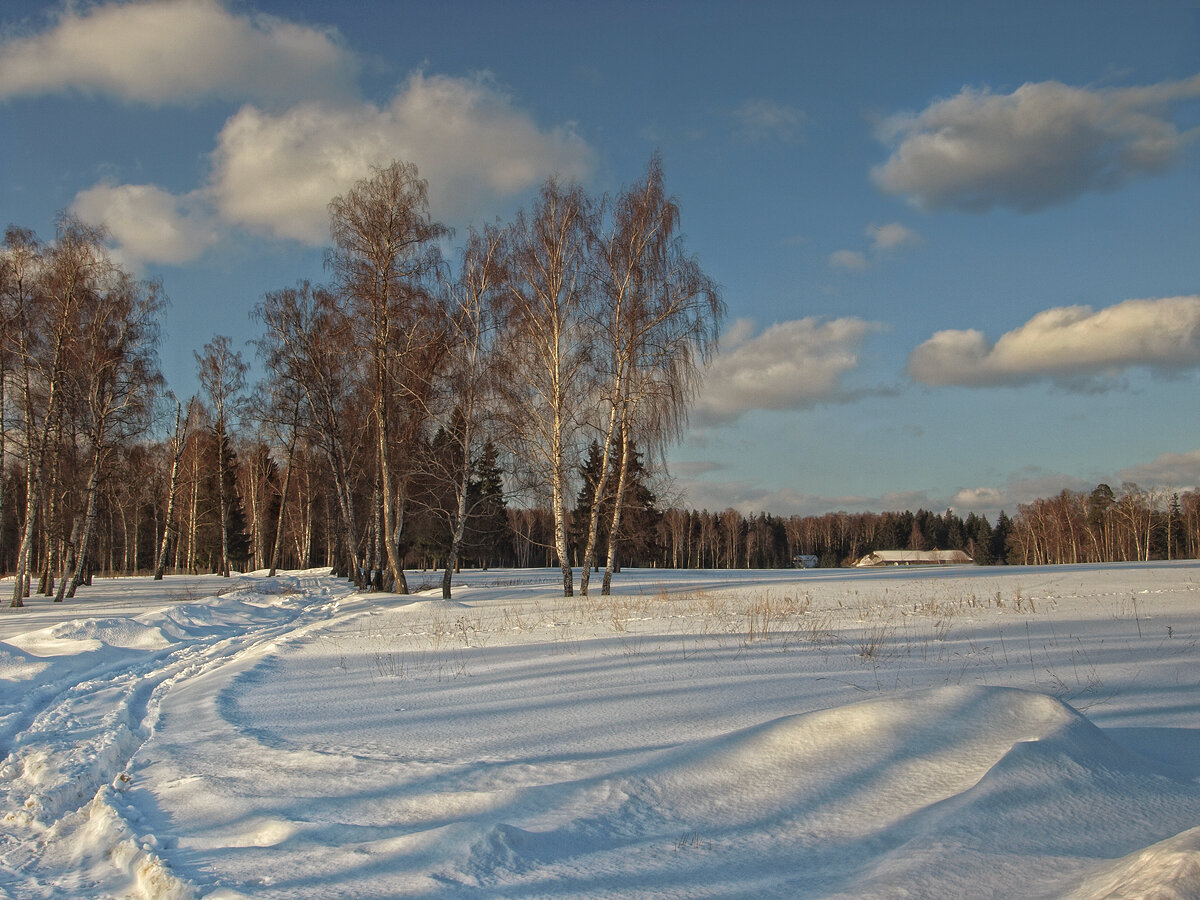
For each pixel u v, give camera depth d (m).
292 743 7.31
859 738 5.34
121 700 10.35
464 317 23.97
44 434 26.66
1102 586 21.41
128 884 4.50
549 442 23.00
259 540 57.44
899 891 3.35
